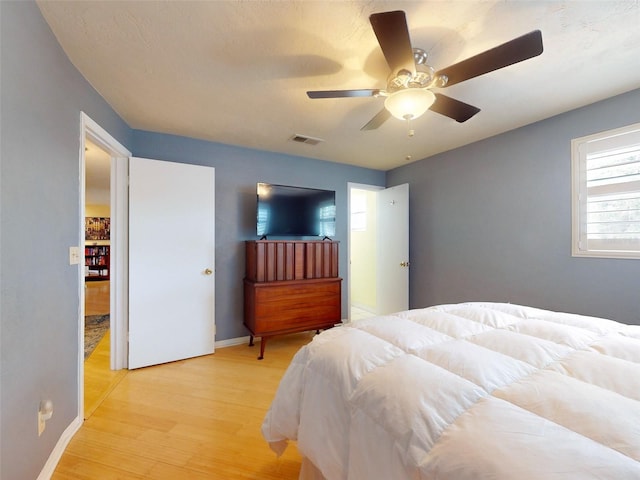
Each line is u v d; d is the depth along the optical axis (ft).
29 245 4.03
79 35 4.87
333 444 3.14
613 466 1.71
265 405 6.64
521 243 8.77
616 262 6.95
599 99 7.11
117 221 8.43
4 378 3.48
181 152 9.62
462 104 5.64
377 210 14.10
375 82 6.36
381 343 3.71
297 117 8.13
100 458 4.93
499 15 4.51
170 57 5.51
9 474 3.54
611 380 2.73
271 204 10.47
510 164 9.02
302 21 4.64
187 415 6.21
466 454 1.99
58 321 4.88
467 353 3.27
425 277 11.91
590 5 4.33
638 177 6.64
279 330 9.68
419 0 4.23
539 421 2.16
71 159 5.41
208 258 9.57
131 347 8.39
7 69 3.57
